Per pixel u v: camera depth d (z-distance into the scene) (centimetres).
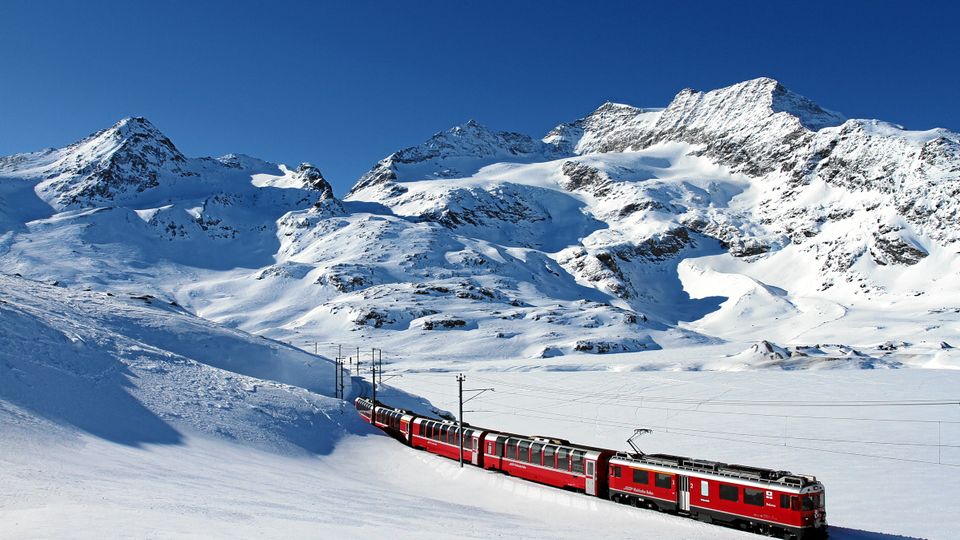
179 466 3609
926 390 10031
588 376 14775
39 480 2344
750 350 16550
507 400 11394
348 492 3638
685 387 12081
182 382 6112
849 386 10938
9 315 5606
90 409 4525
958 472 4944
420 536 2159
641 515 3741
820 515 3275
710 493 3625
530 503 4238
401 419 6875
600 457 4297
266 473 3988
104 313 8456
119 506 2044
